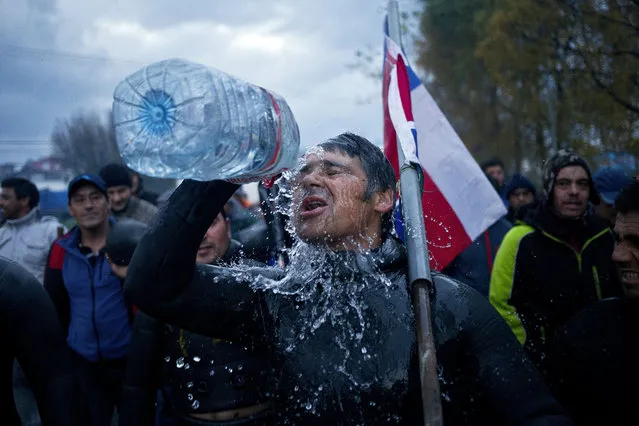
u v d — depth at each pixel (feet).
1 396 5.73
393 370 4.44
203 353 6.55
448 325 4.60
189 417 6.69
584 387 6.15
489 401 4.57
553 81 20.62
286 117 4.25
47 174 71.10
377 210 4.95
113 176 14.99
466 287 4.87
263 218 7.43
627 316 6.07
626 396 5.94
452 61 30.58
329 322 4.66
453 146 8.29
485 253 11.55
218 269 4.98
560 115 20.99
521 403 4.48
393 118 6.79
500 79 22.57
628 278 5.83
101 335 10.27
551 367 6.47
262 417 6.51
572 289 8.87
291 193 4.95
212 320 4.74
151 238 4.53
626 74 15.85
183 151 3.85
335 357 4.51
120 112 3.94
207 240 7.22
